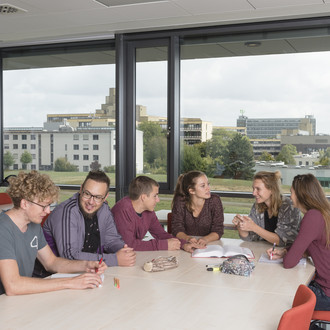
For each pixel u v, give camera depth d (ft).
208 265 9.01
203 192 11.59
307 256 9.81
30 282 7.26
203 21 16.06
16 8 14.34
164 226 16.31
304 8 14.37
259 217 11.71
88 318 6.25
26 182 7.25
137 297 7.09
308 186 9.10
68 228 9.04
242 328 5.93
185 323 6.08
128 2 13.71
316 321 8.63
